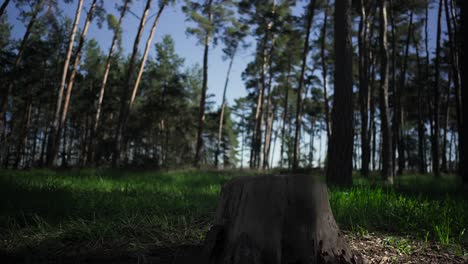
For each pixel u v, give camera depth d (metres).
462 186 7.04
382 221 3.74
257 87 32.94
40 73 29.55
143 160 18.08
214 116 39.41
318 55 25.23
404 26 21.53
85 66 33.72
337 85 8.09
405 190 7.02
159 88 35.62
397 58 23.98
